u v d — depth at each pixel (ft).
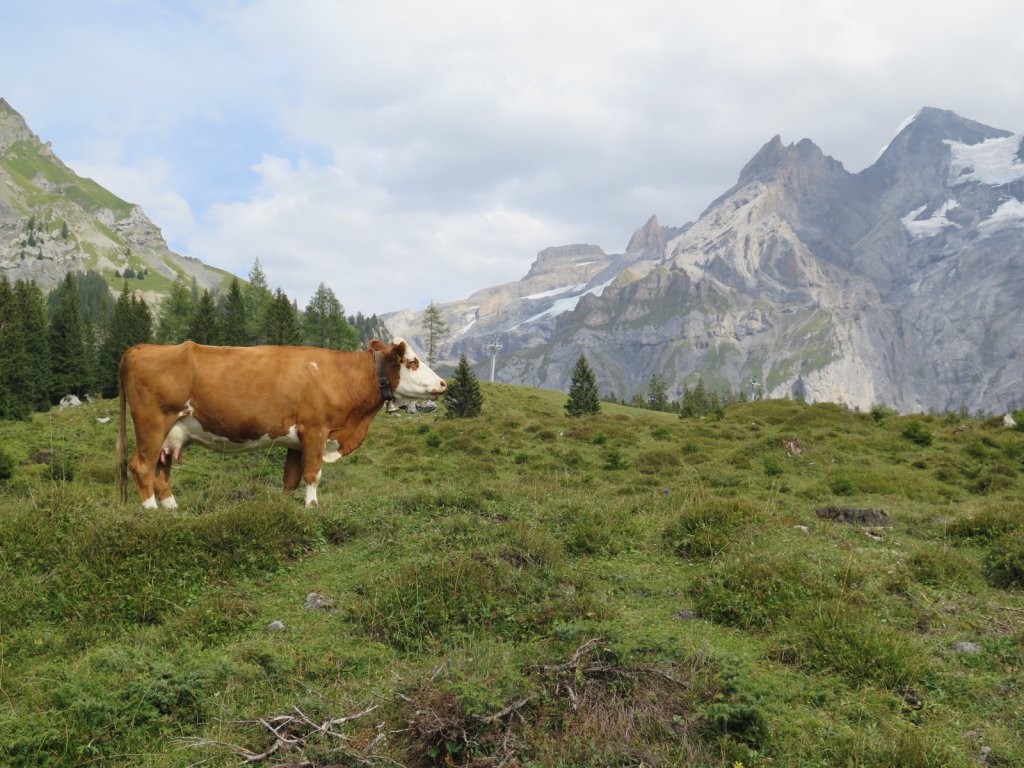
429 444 105.91
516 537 29.68
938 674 20.47
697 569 29.71
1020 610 26.05
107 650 19.19
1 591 22.58
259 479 58.23
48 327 249.75
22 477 57.67
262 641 20.83
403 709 16.46
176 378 31.37
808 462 85.05
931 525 44.39
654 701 17.20
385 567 26.66
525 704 16.78
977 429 110.73
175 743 15.80
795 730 17.11
